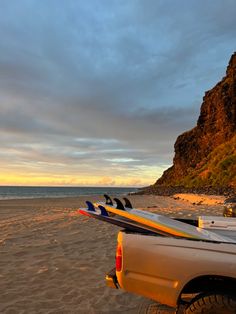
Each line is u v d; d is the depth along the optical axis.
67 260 6.89
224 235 3.89
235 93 60.06
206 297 2.82
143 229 3.40
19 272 6.07
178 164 81.62
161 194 48.97
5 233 10.34
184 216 13.74
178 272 3.01
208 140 68.56
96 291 5.11
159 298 3.10
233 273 2.83
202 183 43.88
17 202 31.08
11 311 4.39
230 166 40.81
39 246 8.26
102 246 8.21
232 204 7.36
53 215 16.23
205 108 73.31
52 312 4.34
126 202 4.05
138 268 3.17
